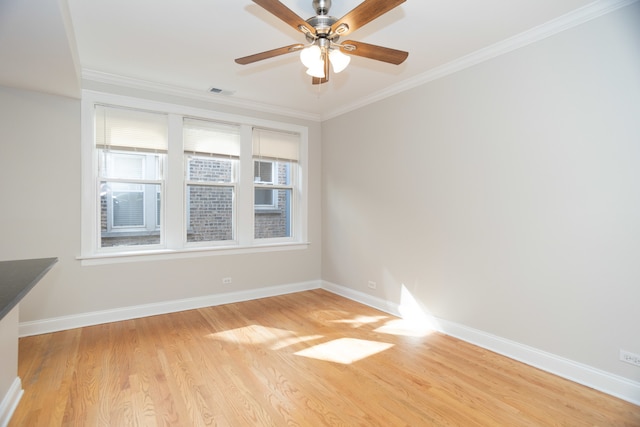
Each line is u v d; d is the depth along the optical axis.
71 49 2.34
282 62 3.13
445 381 2.37
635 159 2.09
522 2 2.20
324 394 2.20
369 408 2.05
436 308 3.32
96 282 3.40
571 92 2.36
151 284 3.69
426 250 3.41
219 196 4.25
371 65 3.17
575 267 2.36
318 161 4.94
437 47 2.81
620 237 2.16
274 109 4.47
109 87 3.43
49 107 3.16
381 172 3.93
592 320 2.29
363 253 4.21
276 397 2.16
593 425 1.90
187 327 3.34
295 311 3.88
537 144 2.54
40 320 3.14
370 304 4.09
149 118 3.69
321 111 4.71
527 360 2.62
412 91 3.53
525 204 2.62
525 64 2.60
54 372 2.42
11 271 1.92
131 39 2.70
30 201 3.10
